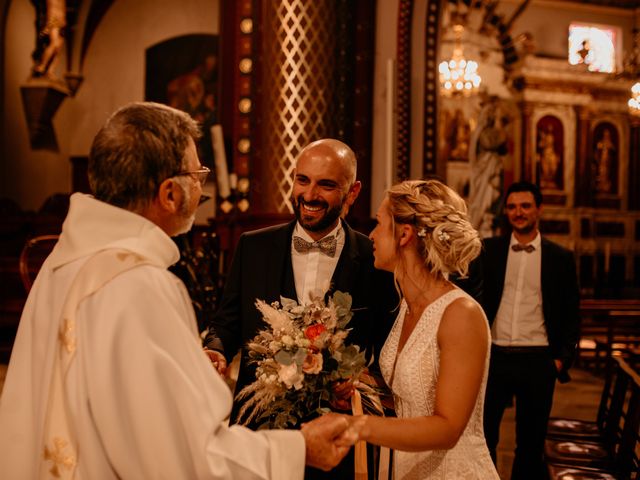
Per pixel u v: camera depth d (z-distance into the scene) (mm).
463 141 14742
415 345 1833
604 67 16453
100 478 1217
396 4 7129
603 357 8586
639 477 2758
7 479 1307
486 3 14711
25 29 11484
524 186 3771
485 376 1842
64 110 12711
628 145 16438
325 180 2365
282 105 6660
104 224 1353
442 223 1854
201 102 12906
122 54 13078
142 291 1265
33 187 11820
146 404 1194
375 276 2514
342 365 1847
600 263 16109
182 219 1460
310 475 2141
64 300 1289
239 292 2582
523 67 15281
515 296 3717
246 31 6867
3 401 1354
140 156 1355
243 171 6871
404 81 7148
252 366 2436
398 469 1968
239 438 1319
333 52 6793
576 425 3865
